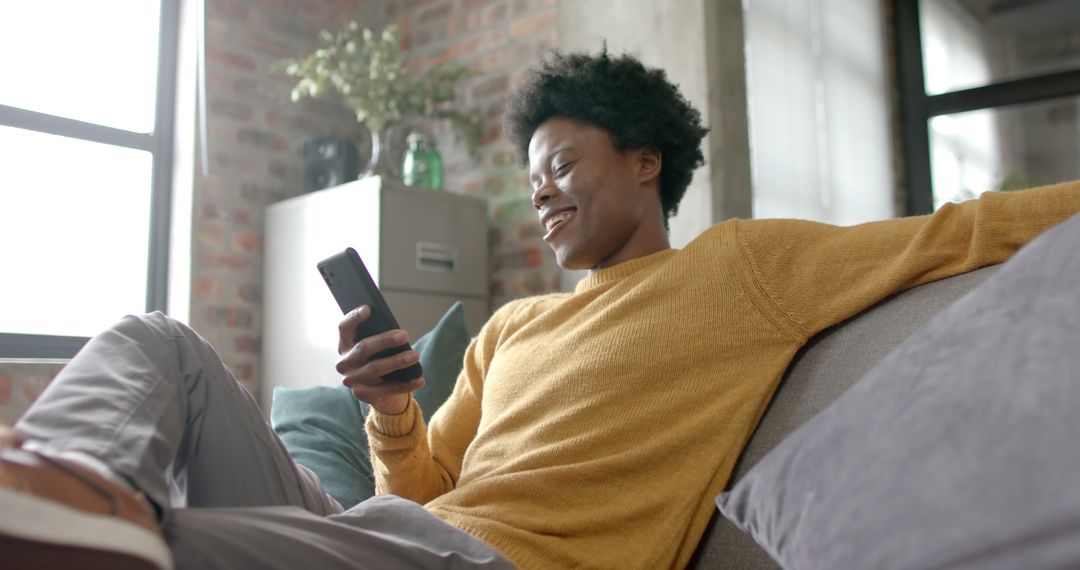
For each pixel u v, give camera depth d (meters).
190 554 0.78
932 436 0.66
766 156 3.49
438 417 1.46
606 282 1.29
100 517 0.66
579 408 1.13
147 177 3.23
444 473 1.38
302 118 3.60
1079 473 0.53
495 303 3.36
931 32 4.84
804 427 0.86
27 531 0.61
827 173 4.00
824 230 1.19
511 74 3.39
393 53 3.32
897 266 1.09
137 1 3.25
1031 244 0.78
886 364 0.81
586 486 1.07
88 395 0.83
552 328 1.29
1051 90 4.43
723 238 1.20
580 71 1.38
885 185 4.58
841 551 0.67
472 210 3.27
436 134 3.65
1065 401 0.57
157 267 3.21
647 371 1.12
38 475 0.64
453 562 0.92
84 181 3.07
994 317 0.72
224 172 3.30
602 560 1.01
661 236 1.39
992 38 4.78
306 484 1.11
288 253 3.27
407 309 3.00
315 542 0.85
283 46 3.55
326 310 3.08
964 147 4.75
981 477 0.59
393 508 0.98
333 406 1.87
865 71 4.51
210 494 0.97
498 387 1.28
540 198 1.35
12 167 2.92
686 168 1.45
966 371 0.69
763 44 3.56
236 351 3.26
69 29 3.08
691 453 1.07
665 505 1.04
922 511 0.62
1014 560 0.54
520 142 1.50
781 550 0.78
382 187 2.95
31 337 2.90
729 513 0.89
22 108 2.94
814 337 1.14
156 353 0.94
